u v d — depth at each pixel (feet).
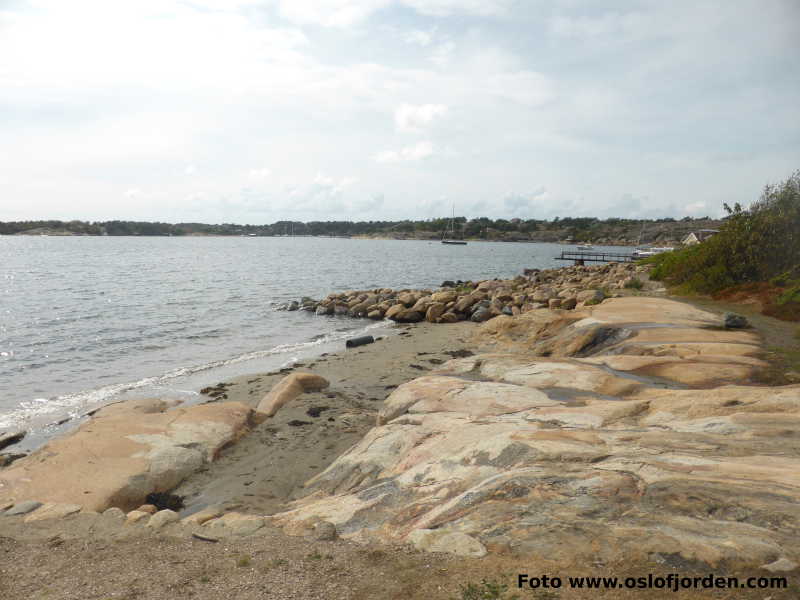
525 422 23.94
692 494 13.71
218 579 13.88
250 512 23.16
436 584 11.96
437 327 82.48
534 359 37.86
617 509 13.73
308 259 312.09
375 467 23.26
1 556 16.75
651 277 110.11
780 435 18.98
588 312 56.54
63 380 51.72
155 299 117.39
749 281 73.67
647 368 34.96
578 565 11.68
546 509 14.30
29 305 105.09
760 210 77.46
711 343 39.91
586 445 19.10
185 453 28.86
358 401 40.52
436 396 31.22
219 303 113.19
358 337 71.05
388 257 355.97
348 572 13.32
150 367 57.47
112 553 16.61
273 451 30.99
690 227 620.08
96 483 24.88
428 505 17.15
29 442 35.12
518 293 109.70
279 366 57.36
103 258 289.33
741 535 11.69
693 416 22.52
